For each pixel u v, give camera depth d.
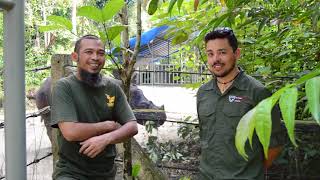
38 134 5.68
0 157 3.02
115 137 2.33
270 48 3.53
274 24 2.97
